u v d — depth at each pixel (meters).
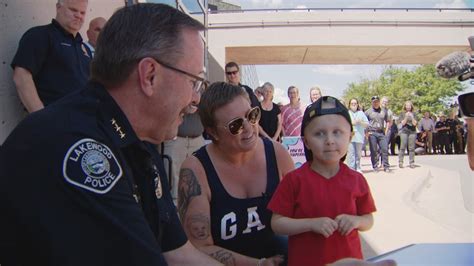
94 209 0.90
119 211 0.94
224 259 1.62
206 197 1.70
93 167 0.92
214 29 12.28
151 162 1.16
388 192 6.36
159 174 1.26
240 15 12.20
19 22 2.35
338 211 1.58
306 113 1.68
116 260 0.92
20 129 0.96
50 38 2.24
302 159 5.05
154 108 1.10
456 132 14.48
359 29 12.27
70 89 2.29
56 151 0.91
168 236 1.29
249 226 1.74
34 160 0.90
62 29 2.32
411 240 3.80
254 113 1.72
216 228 1.72
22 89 2.10
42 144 0.91
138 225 0.97
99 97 1.06
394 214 4.88
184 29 1.10
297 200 1.61
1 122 2.15
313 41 12.20
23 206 0.88
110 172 0.95
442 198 5.91
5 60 2.20
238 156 1.75
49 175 0.89
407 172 8.83
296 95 5.90
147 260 0.95
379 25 12.12
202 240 1.65
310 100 6.34
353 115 8.47
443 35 12.09
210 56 12.20
